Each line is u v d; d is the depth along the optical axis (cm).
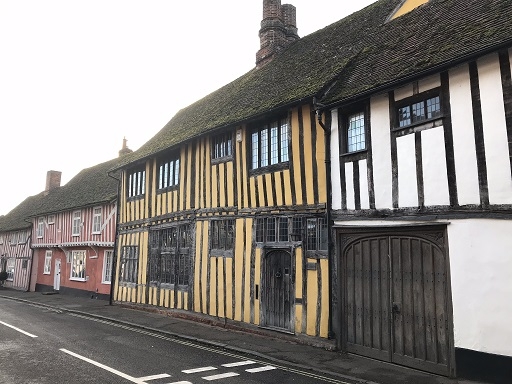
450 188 629
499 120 582
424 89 677
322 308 813
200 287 1133
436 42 731
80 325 1098
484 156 593
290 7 1457
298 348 804
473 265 594
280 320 898
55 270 2292
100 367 652
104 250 1842
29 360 692
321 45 1181
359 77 820
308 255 855
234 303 1019
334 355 748
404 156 697
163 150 1325
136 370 642
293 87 980
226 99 1348
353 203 777
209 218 1134
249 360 732
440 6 882
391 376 620
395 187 706
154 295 1336
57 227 2325
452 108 636
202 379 605
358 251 769
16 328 1021
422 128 674
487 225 584
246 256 1002
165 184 1365
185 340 909
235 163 1069
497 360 559
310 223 862
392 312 696
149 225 1415
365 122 771
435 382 586
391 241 713
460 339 600
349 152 793
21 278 2662
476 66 614
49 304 1611
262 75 1284
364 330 740
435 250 646
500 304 562
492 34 608
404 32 888
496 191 577
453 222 621
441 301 631
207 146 1183
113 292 1580
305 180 880
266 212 960
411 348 664
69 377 594
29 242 2633
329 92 841
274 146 970
